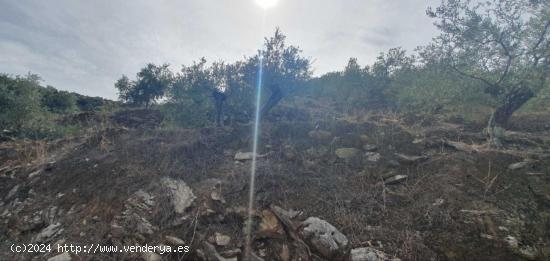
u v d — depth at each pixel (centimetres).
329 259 270
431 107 659
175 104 770
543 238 258
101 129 718
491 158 398
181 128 684
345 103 934
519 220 281
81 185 439
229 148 551
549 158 380
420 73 703
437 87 611
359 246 279
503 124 557
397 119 663
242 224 328
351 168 446
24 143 737
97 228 338
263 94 793
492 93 563
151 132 656
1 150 698
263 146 549
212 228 321
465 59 584
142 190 398
